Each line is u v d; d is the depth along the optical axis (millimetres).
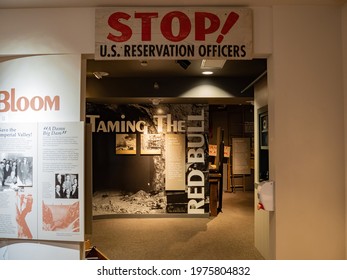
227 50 2996
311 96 2984
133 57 3008
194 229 5754
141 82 5750
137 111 6793
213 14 3006
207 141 6773
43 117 3076
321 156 2959
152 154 6785
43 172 3023
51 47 3061
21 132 3059
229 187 10500
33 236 3020
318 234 2924
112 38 3010
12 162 3061
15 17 3086
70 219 2980
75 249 3010
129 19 3014
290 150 2953
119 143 6770
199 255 4336
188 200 6746
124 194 6754
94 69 5086
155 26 3012
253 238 5152
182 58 3000
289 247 2914
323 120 2979
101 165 6715
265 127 4141
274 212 2967
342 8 2996
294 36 3004
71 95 3049
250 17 3002
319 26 3016
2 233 3051
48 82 3076
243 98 5859
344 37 2965
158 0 2928
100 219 6613
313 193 2941
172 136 6773
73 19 3064
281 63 2986
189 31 3006
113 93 5746
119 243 4906
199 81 5719
